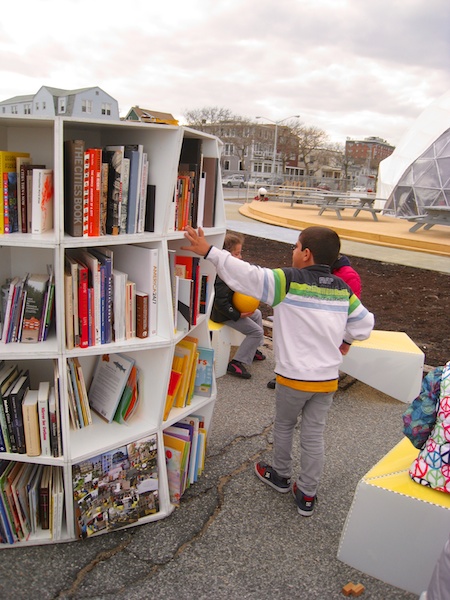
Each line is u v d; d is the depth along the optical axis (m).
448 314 7.39
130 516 2.70
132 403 2.77
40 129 2.61
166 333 2.62
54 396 2.48
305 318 2.68
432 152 19.64
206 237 3.09
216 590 2.34
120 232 2.40
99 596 2.26
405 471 2.38
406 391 4.49
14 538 2.50
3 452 2.46
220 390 4.49
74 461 2.43
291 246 12.70
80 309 2.37
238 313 4.58
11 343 2.42
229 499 3.02
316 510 2.97
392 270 10.28
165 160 2.45
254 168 81.19
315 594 2.36
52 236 2.26
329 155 89.19
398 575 2.26
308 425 2.87
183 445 2.86
